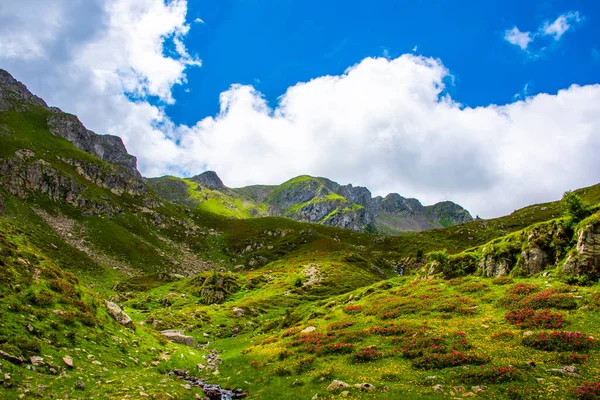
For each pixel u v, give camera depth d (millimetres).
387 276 162375
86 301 33000
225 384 29109
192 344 50438
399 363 26953
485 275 52375
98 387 21438
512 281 44844
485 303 40125
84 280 128250
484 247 58312
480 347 27344
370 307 50219
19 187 188125
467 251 61344
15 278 27531
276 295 100000
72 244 164000
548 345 25141
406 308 44562
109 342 29766
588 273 37969
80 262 143750
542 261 45594
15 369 19000
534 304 34812
